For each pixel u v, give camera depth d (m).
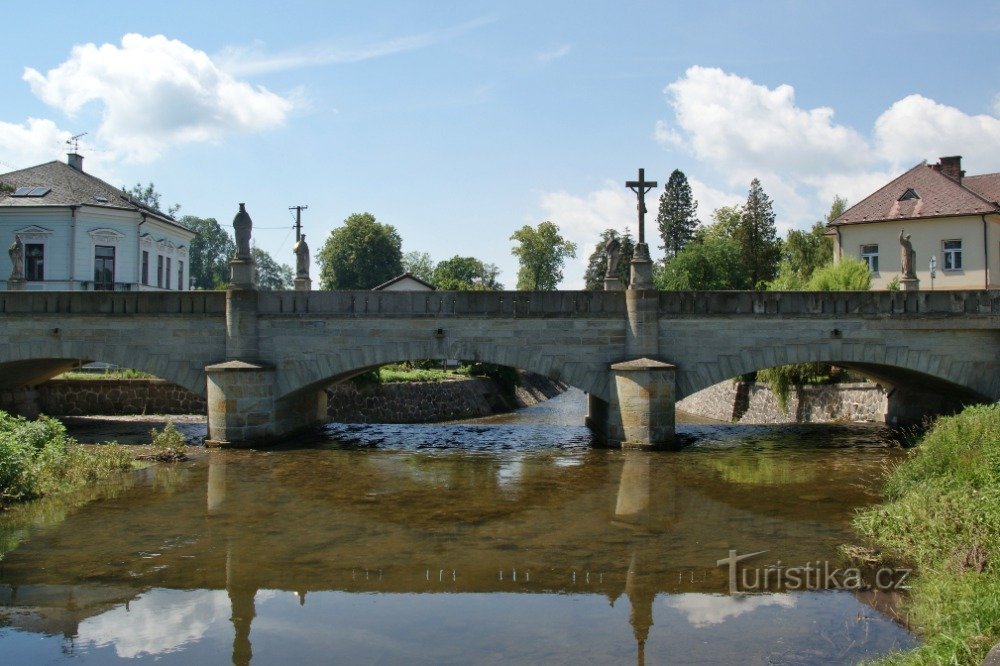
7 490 18.30
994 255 43.66
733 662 9.45
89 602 11.65
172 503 18.58
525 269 113.19
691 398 54.88
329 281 92.62
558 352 28.05
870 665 8.94
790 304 28.03
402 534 15.65
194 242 113.62
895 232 45.62
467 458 26.00
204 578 12.77
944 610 10.35
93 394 39.03
